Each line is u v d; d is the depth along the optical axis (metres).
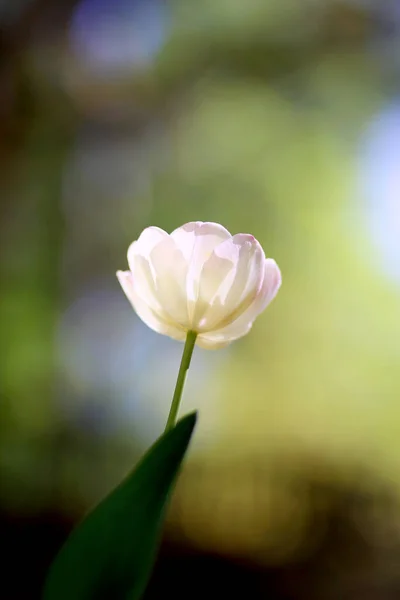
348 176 3.21
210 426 3.13
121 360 3.15
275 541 2.91
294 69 3.07
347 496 3.00
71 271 3.12
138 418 3.12
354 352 3.22
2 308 3.01
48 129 2.99
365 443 3.12
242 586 2.66
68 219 3.10
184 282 0.72
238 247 0.72
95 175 3.13
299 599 2.63
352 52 3.04
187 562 2.76
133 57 3.04
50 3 2.83
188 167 3.22
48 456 2.96
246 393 3.19
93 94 3.02
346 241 3.23
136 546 0.69
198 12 3.02
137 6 2.98
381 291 3.21
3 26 2.81
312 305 3.25
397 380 3.16
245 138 3.21
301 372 3.22
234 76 3.09
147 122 3.14
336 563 2.84
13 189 2.98
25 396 3.01
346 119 3.15
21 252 3.04
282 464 3.08
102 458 3.03
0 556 2.59
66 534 2.78
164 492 0.69
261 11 3.00
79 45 2.96
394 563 2.83
